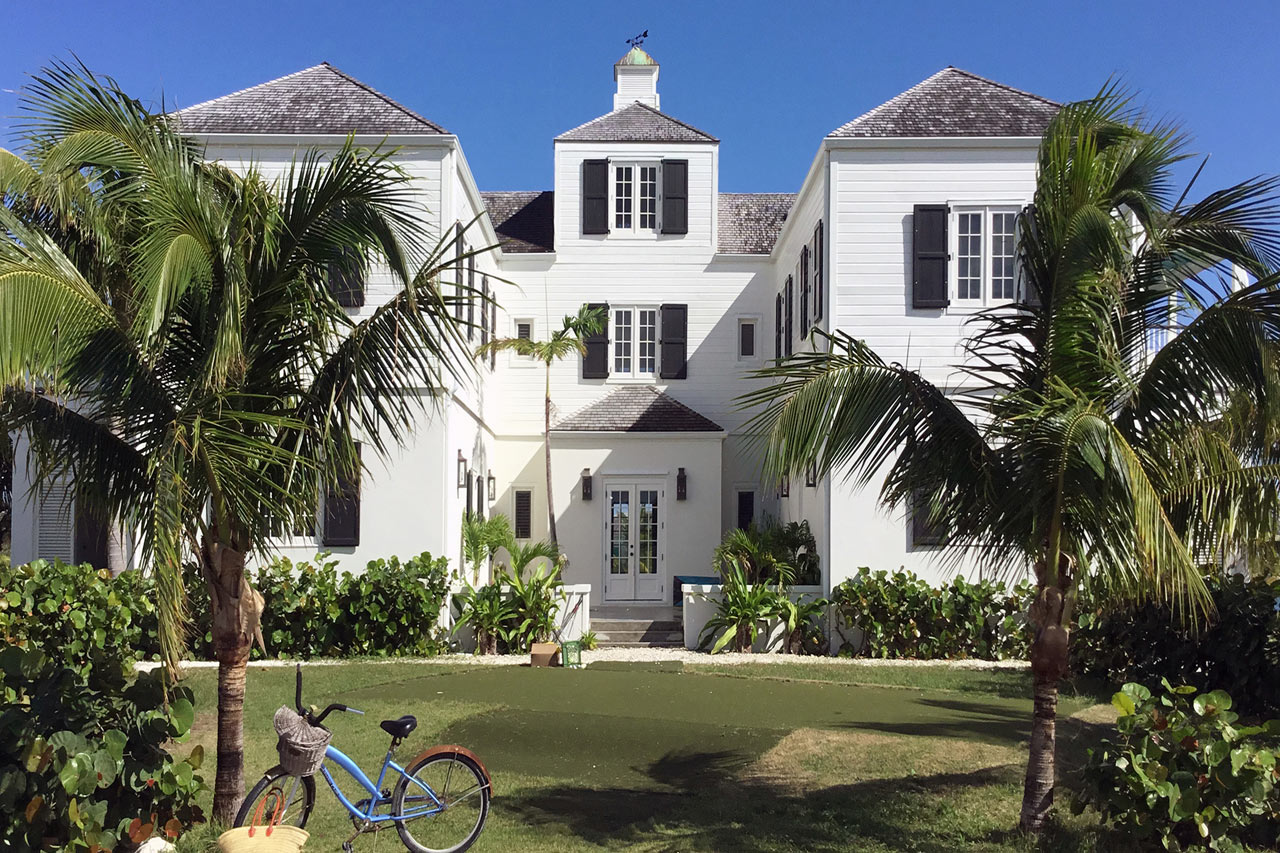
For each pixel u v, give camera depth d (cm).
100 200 703
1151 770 663
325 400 726
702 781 855
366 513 1605
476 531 1789
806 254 1858
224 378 640
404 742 961
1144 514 604
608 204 2247
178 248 622
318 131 1659
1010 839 706
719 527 2066
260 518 711
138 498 705
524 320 2241
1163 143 723
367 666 1389
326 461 741
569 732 1003
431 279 731
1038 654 714
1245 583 1144
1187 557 605
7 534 1936
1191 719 696
